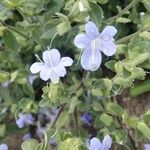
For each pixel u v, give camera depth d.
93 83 0.14
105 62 0.14
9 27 0.15
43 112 0.17
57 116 0.14
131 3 0.14
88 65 0.13
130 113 0.16
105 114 0.15
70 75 0.15
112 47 0.13
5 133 0.17
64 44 0.15
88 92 0.15
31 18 0.15
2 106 0.17
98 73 0.15
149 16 0.14
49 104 0.14
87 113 0.16
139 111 0.15
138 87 0.15
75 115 0.16
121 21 0.14
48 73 0.13
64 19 0.13
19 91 0.17
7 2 0.14
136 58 0.13
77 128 0.16
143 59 0.13
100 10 0.13
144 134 0.13
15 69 0.16
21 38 0.16
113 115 0.15
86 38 0.12
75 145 0.13
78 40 0.12
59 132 0.13
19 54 0.16
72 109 0.14
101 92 0.14
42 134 0.17
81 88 0.15
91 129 0.16
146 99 0.15
